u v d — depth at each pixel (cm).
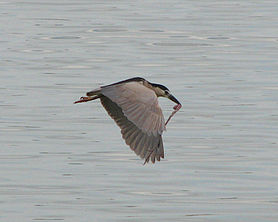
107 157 1359
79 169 1293
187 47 2434
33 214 1112
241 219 1099
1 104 1719
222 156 1359
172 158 1352
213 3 3497
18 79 1973
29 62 2191
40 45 2462
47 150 1395
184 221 1091
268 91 1841
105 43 2502
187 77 1998
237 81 1947
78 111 1677
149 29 2762
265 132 1503
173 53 2333
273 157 1348
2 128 1532
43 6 3384
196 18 3022
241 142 1440
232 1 3578
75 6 3384
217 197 1175
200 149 1402
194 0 3603
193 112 1662
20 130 1522
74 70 2089
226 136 1480
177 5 3409
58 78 1991
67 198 1170
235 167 1301
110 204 1147
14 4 3447
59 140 1459
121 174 1271
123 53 2331
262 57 2259
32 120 1595
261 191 1198
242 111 1661
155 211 1121
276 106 1698
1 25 2853
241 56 2280
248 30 2750
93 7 3353
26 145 1424
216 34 2667
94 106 1722
